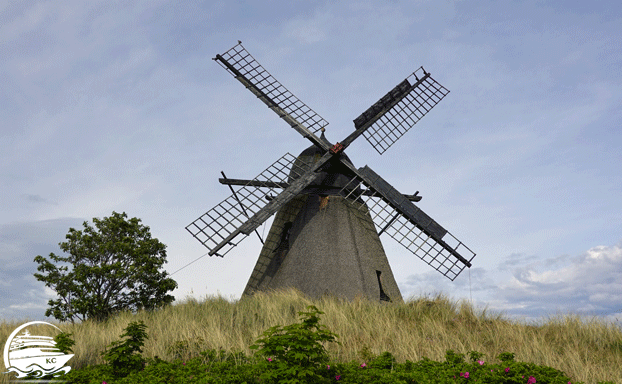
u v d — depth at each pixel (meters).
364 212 20.84
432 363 8.74
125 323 14.69
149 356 11.08
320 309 15.05
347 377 7.54
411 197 22.25
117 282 19.56
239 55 21.34
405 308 15.34
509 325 13.62
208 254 17.41
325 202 20.36
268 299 16.48
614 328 12.72
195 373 8.11
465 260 20.02
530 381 7.31
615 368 10.20
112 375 8.65
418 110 22.61
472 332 13.09
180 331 13.08
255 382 7.53
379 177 21.03
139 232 20.97
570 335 12.57
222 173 19.95
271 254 20.41
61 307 18.83
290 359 6.86
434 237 20.17
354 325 13.17
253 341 11.73
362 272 18.95
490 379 7.47
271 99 21.22
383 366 8.67
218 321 13.77
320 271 18.69
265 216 18.56
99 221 20.50
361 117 21.16
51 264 18.97
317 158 20.92
